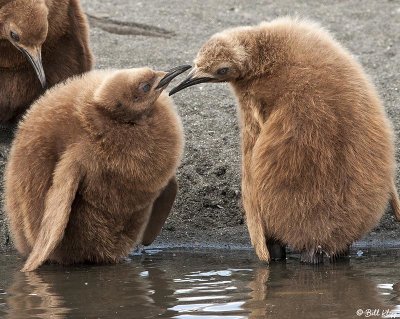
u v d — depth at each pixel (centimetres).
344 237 1623
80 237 1670
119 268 1656
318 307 1366
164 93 1733
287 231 1625
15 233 1741
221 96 2216
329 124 1585
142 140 1650
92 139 1633
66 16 2002
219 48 1639
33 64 1928
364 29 2658
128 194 1662
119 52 2486
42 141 1672
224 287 1490
